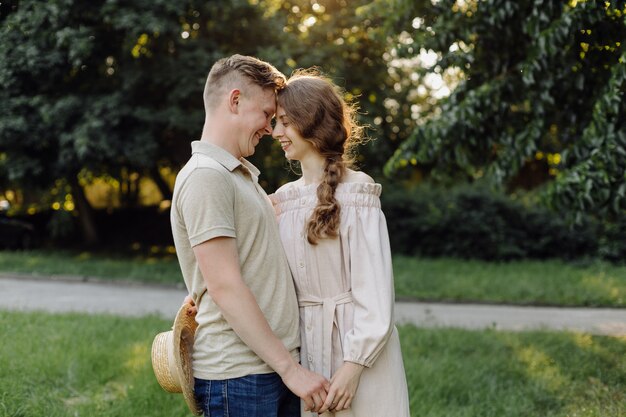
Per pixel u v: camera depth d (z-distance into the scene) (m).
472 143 5.82
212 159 2.02
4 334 5.78
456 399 4.33
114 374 4.73
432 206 15.07
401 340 6.05
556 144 6.35
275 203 2.36
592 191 4.74
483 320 8.39
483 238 14.77
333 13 13.96
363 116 14.21
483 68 5.77
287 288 2.14
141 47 12.55
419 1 5.88
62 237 18.42
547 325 7.54
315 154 2.28
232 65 2.10
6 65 11.76
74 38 11.46
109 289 10.89
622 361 5.30
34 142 12.83
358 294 2.10
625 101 4.40
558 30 4.53
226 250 1.94
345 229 2.15
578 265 13.98
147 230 19.33
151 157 13.10
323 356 2.17
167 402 4.06
